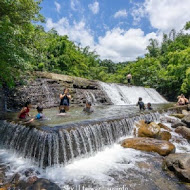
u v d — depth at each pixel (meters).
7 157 4.85
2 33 5.61
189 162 3.93
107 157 4.94
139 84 27.34
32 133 4.54
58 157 4.23
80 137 4.79
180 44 24.95
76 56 22.97
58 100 10.95
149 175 3.92
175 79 19.59
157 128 6.45
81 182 3.62
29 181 3.55
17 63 6.70
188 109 11.62
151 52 37.88
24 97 9.49
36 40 8.12
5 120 5.84
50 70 16.73
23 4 6.78
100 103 13.13
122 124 6.37
